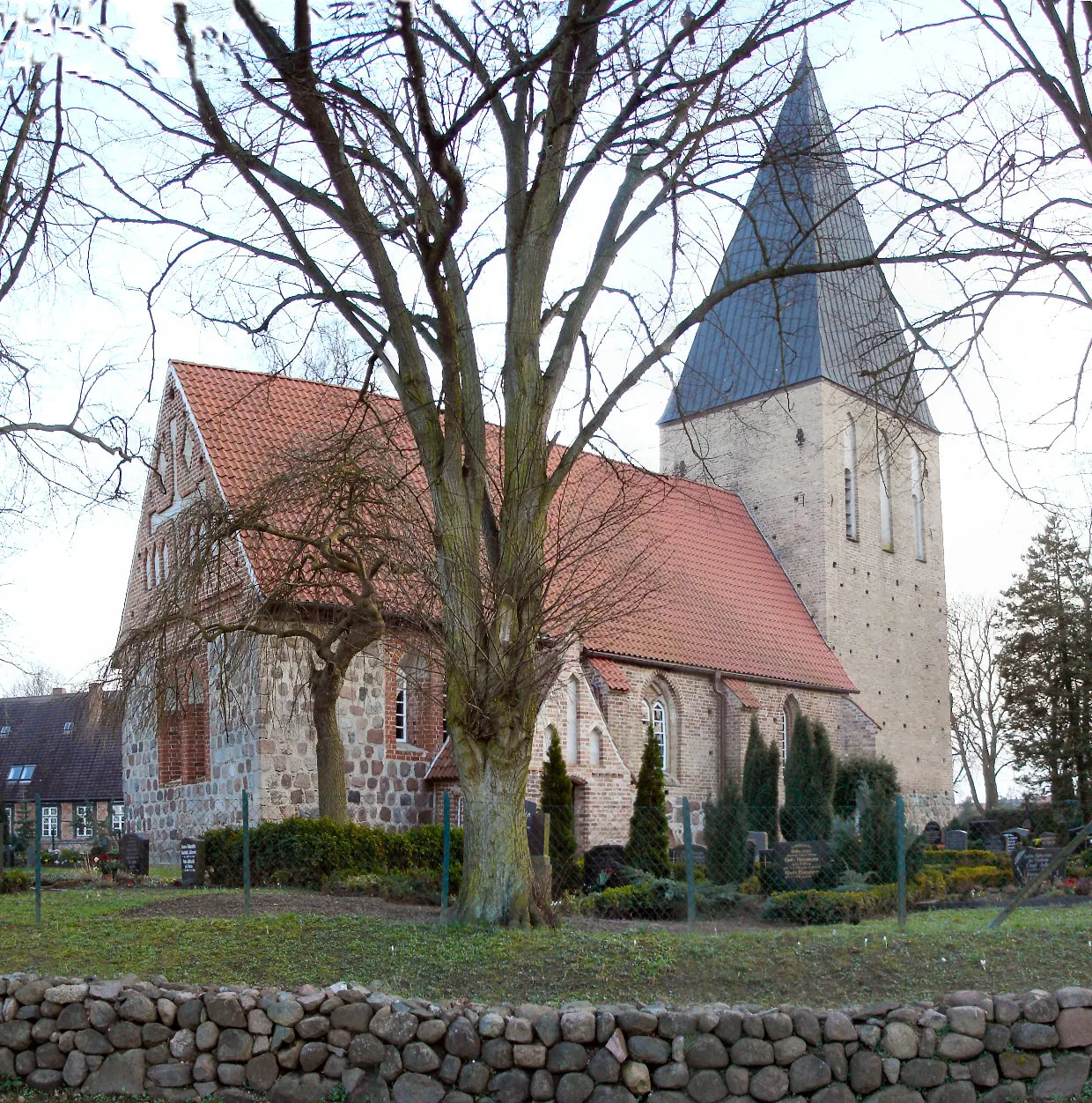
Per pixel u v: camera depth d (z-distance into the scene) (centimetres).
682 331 1363
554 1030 877
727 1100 865
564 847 2164
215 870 2064
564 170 1347
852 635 4069
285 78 1123
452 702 1283
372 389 1648
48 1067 924
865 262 1328
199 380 2739
